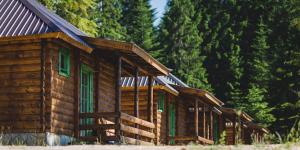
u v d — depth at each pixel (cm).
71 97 1981
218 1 7500
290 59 4675
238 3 7438
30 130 1828
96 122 2136
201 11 7406
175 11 6800
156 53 6569
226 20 7275
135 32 6731
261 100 5409
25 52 1870
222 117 4178
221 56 6944
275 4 7175
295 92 4550
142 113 2856
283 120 4434
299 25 4875
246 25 7238
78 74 2012
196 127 3075
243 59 7019
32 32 1811
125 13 6919
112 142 2028
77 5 4016
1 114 1866
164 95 3067
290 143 954
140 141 2097
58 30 1806
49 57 1852
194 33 6738
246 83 6719
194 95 3127
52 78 1855
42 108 1828
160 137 2978
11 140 1828
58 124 1875
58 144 1847
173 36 6700
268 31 6462
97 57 2194
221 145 1103
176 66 6562
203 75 6575
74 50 2025
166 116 3069
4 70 1883
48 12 2245
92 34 4066
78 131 1972
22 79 1862
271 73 4903
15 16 1903
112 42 1986
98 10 6119
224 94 6712
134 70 2352
